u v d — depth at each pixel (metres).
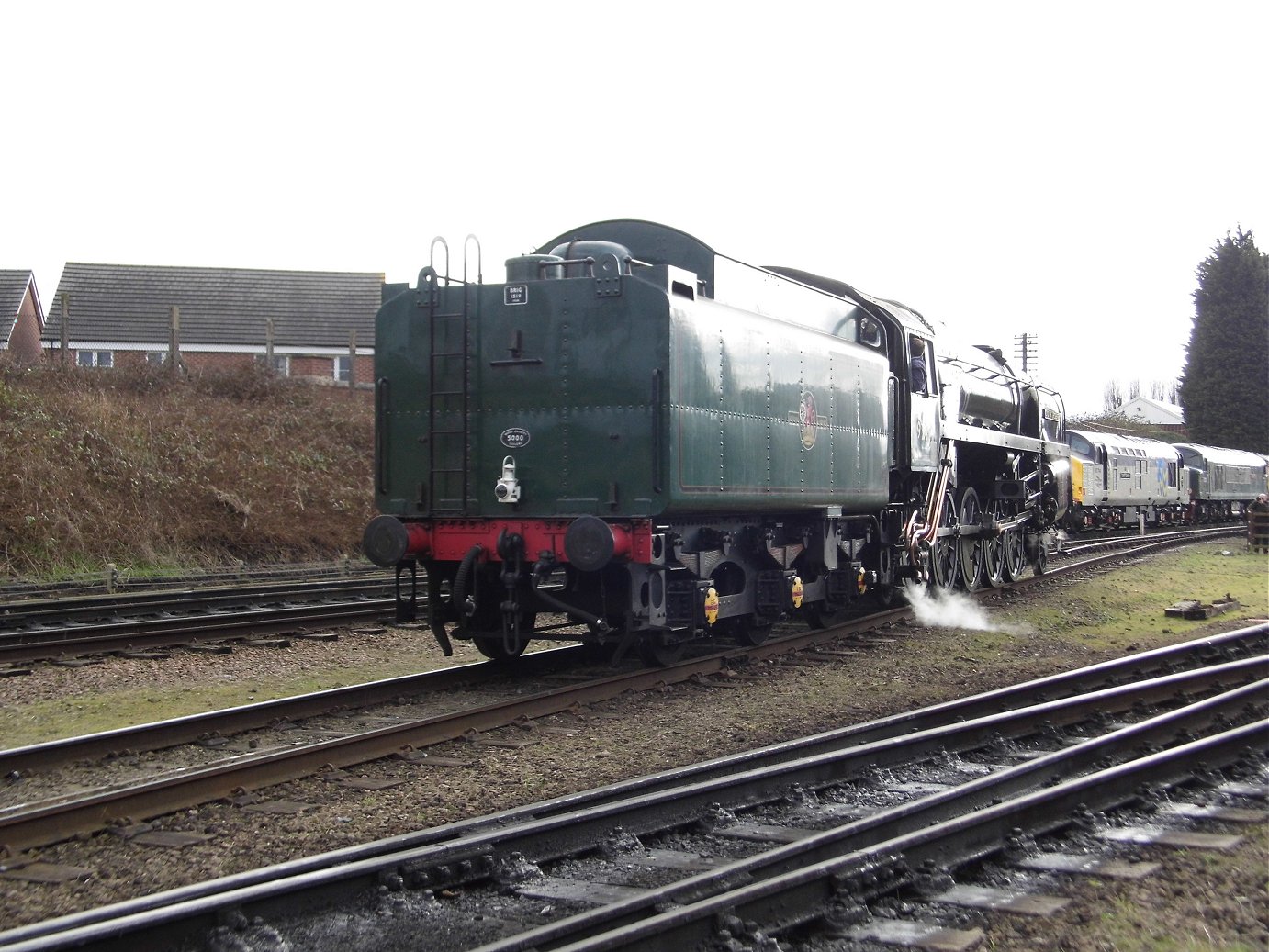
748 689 10.80
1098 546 29.09
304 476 27.09
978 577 19.97
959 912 5.26
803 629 14.62
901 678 11.61
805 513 13.44
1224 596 19.09
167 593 17.67
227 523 24.30
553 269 11.03
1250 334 65.88
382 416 11.23
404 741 8.20
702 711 9.77
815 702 10.25
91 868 5.86
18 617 14.68
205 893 5.08
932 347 17.14
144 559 22.23
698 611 11.27
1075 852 6.08
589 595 10.88
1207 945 4.84
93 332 41.91
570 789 7.34
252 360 32.22
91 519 22.19
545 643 13.77
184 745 8.38
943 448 17.75
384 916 5.12
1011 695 9.84
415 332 11.12
